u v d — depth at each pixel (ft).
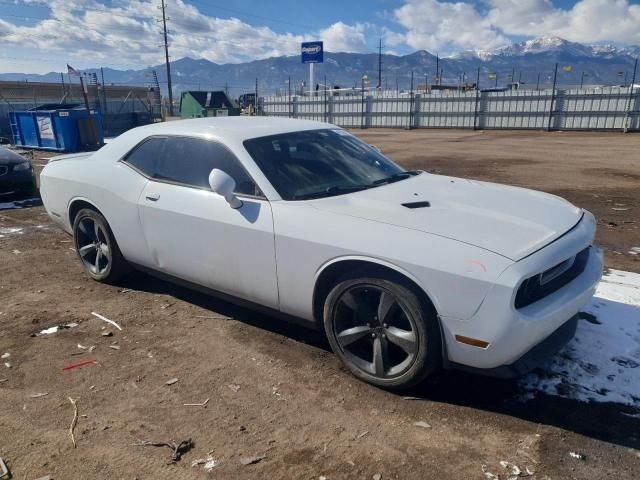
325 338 12.34
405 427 8.98
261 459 8.21
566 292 9.55
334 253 9.98
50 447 8.54
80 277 16.74
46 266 17.88
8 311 14.03
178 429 8.96
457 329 8.89
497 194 11.82
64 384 10.42
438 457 8.22
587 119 102.27
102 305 14.43
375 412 9.42
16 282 16.33
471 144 75.51
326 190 11.63
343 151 13.41
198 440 8.68
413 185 12.37
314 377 10.61
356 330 10.27
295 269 10.66
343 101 133.90
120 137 15.33
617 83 168.76
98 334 12.63
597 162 49.70
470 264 8.68
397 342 9.68
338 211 10.48
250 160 11.75
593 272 10.47
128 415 9.37
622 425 8.90
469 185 12.71
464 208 10.52
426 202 10.82
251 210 11.26
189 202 12.39
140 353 11.66
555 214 10.66
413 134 103.50
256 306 11.98
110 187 14.39
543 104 106.32
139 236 13.85
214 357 11.46
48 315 13.75
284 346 11.95
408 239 9.37
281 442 8.61
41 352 11.74
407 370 9.62
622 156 55.26
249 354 11.58
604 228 23.03
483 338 8.68
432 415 9.31
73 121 56.49
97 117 58.65
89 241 16.16
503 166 47.42
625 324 12.45
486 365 8.92
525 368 9.08
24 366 11.13
